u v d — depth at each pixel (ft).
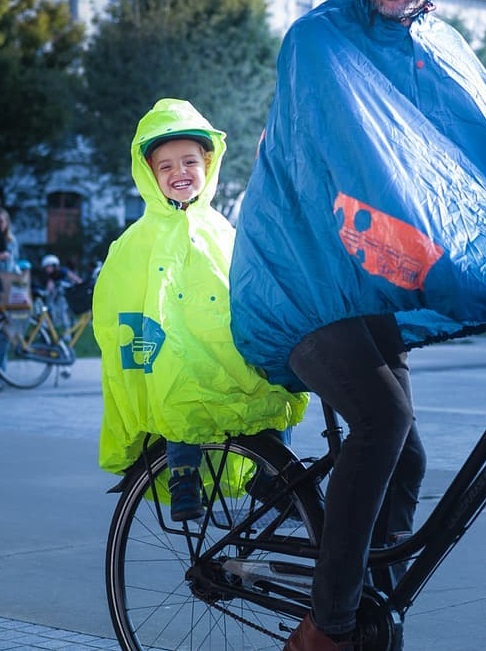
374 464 11.89
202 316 13.60
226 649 15.52
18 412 41.88
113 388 14.24
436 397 45.37
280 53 12.30
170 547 15.48
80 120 138.92
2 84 135.13
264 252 12.30
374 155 11.60
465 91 12.08
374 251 11.54
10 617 17.88
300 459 13.74
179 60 134.41
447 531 12.47
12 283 50.03
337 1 12.28
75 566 20.84
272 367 12.96
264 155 12.44
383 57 12.05
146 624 16.30
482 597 18.54
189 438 13.73
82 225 145.89
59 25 146.72
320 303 11.88
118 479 28.71
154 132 14.57
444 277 11.38
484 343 80.74
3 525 23.91
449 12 139.54
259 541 13.69
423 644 16.25
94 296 14.35
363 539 12.10
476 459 12.27
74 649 16.24
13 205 144.05
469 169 11.73
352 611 12.41
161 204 14.53
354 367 11.90
